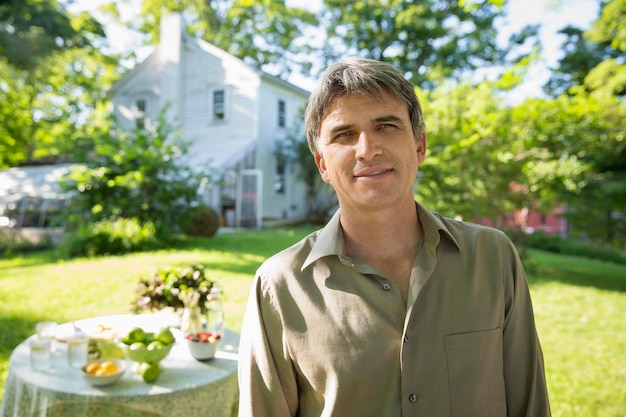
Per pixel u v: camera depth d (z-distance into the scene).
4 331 5.22
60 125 25.19
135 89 21.88
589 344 5.29
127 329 2.92
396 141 1.32
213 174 14.38
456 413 1.26
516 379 1.41
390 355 1.28
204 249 11.52
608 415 3.64
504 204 10.98
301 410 1.40
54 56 18.78
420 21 24.91
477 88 10.04
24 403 2.30
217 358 2.71
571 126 8.85
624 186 9.72
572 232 13.32
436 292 1.33
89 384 2.28
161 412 2.22
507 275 1.42
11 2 16.12
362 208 1.35
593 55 18.75
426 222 1.40
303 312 1.34
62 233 14.67
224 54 20.17
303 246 1.46
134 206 12.34
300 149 20.84
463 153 9.98
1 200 16.05
